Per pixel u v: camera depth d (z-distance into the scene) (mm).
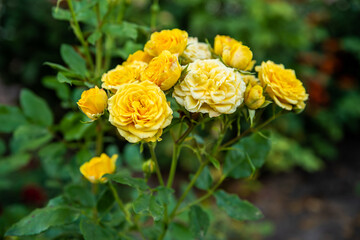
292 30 1485
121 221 494
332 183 1501
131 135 361
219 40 422
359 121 1794
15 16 1259
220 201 477
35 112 556
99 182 450
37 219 426
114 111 359
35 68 1303
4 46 1310
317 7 1838
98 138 574
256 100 387
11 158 644
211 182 489
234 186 1460
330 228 1231
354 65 1762
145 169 462
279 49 1529
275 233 1211
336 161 1654
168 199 408
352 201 1380
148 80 373
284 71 425
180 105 389
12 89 1858
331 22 1826
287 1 1652
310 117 1663
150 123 355
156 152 1443
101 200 461
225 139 1282
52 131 562
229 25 1377
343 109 1662
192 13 1451
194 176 484
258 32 1382
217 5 1523
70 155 912
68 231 493
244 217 465
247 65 415
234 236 1042
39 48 1307
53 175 631
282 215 1312
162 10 1441
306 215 1309
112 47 576
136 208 389
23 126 549
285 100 416
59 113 1438
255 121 440
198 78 375
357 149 1735
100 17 530
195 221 473
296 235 1205
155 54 413
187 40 416
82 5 514
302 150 1546
